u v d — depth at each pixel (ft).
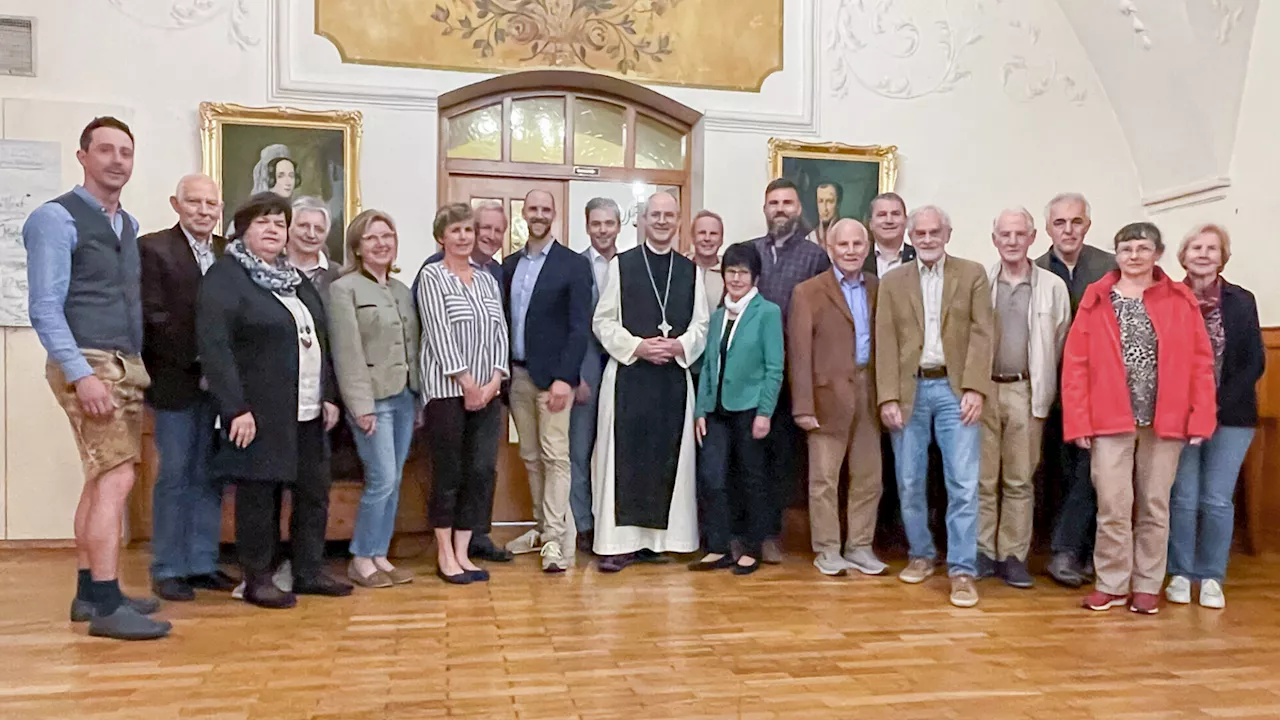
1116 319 10.26
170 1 13.91
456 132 15.61
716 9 15.81
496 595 10.37
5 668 7.74
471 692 7.29
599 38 15.40
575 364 11.68
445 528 10.96
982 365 10.68
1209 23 14.34
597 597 10.33
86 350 8.46
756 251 11.96
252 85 14.21
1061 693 7.50
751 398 11.64
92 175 8.63
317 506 10.20
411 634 8.83
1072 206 11.60
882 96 16.34
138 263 9.18
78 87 13.60
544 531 11.93
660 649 8.46
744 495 11.89
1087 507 11.25
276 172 14.17
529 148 15.85
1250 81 14.55
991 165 16.70
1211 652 8.66
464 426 11.04
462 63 14.96
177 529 10.10
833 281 11.60
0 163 13.28
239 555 9.80
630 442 11.80
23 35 13.41
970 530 10.71
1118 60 16.26
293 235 11.44
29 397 13.51
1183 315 10.18
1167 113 15.81
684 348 11.82
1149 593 10.14
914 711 7.05
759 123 15.85
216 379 9.23
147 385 9.09
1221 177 15.10
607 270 12.35
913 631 9.19
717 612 9.76
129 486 8.96
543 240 12.34
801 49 16.08
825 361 11.55
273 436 9.46
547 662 8.05
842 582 11.22
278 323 9.50
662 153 16.40
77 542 9.25
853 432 11.84
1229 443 10.57
